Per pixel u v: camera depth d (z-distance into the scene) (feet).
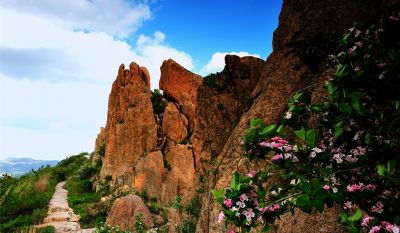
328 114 9.91
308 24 25.80
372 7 23.03
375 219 7.97
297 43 25.32
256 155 9.23
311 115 10.55
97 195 95.71
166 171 90.43
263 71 28.71
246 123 24.81
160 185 89.25
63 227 61.05
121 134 104.12
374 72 8.76
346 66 8.48
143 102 102.37
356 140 9.18
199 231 25.04
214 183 25.04
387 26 10.11
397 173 8.23
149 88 114.83
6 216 67.77
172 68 108.37
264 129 8.79
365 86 8.67
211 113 44.52
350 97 8.29
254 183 9.06
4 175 84.12
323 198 7.80
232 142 25.68
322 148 9.36
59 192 102.83
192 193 41.45
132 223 58.75
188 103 102.68
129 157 100.07
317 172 9.04
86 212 71.61
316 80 21.43
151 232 49.96
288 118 10.52
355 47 10.18
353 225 7.99
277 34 28.27
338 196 8.15
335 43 19.81
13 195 76.79
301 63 23.91
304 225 17.08
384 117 8.52
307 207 7.80
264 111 23.84
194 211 36.96
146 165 92.89
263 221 8.73
